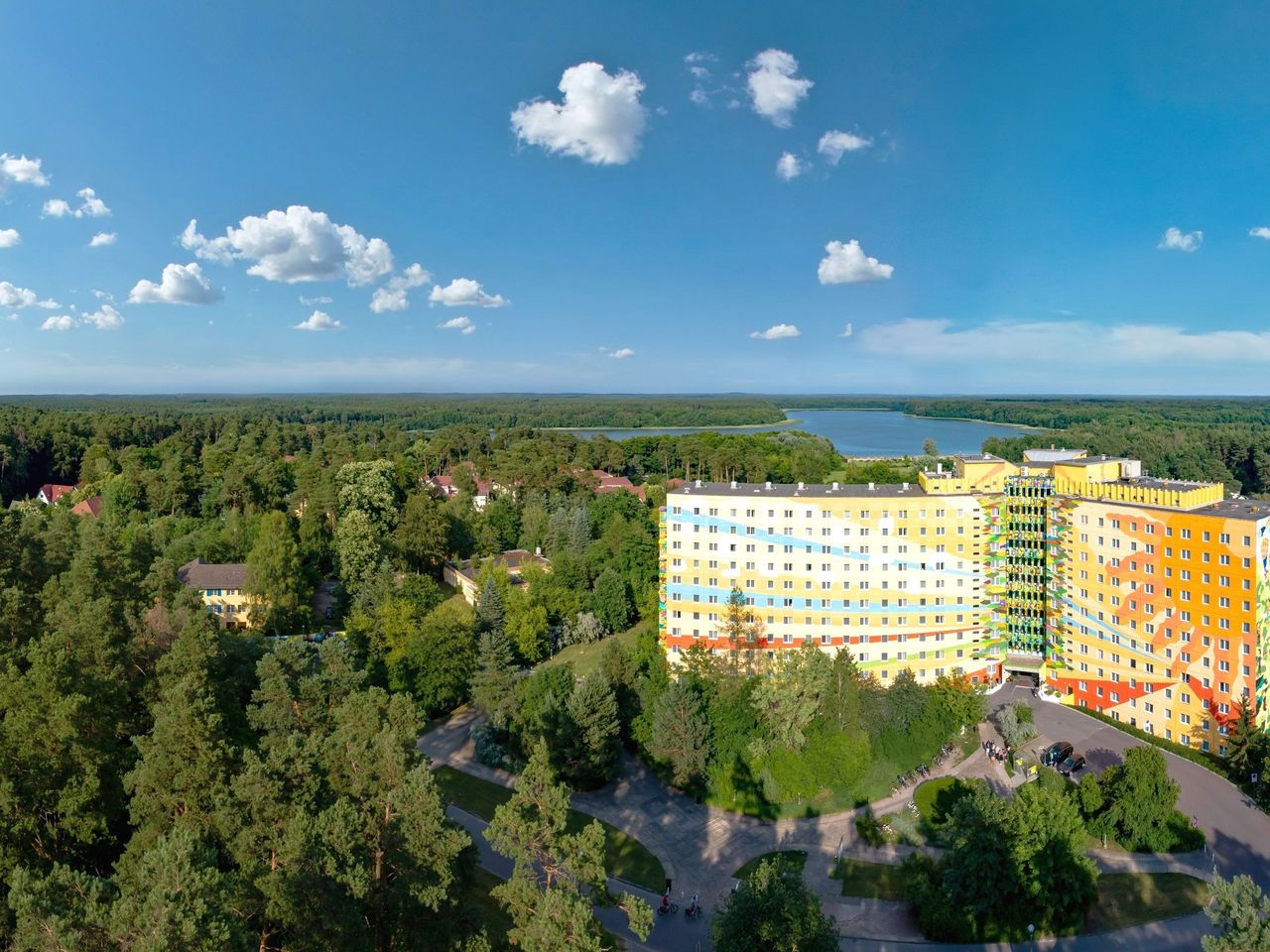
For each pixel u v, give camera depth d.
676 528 127.12
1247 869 82.88
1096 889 77.06
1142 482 119.81
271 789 53.91
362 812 53.94
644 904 51.06
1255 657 100.25
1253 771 97.06
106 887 42.50
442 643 120.94
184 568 148.50
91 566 98.25
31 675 66.69
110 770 67.56
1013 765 102.69
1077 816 78.38
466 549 189.88
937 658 123.81
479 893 73.06
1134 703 112.56
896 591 122.75
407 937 50.81
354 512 169.00
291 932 46.28
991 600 124.31
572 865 51.91
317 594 163.00
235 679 82.75
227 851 55.62
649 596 158.00
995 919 74.19
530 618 138.50
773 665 119.00
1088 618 117.81
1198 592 104.56
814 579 123.12
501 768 104.50
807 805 96.00
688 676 108.75
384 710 70.25
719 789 98.31
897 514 121.88
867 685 109.44
